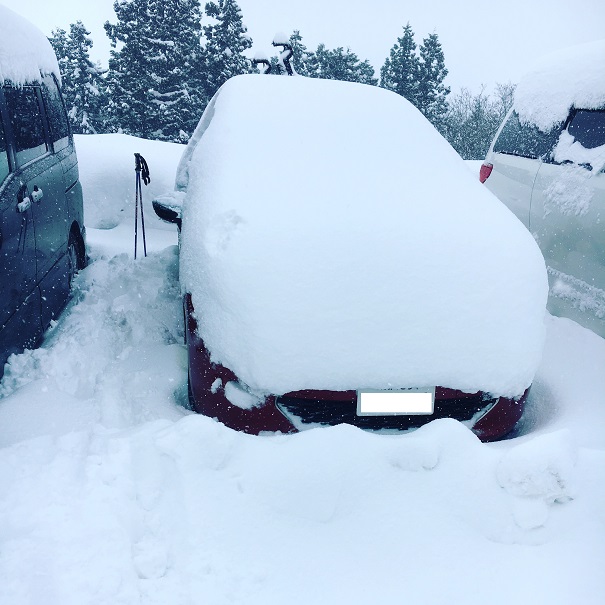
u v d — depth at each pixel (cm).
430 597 170
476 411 237
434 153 317
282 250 231
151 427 227
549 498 198
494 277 237
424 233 246
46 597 158
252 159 286
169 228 694
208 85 3403
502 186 486
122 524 184
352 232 241
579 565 178
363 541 188
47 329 350
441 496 203
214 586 170
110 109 3394
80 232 483
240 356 221
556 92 446
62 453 218
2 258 275
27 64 381
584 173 381
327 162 289
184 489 199
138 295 402
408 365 223
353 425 227
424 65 3828
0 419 251
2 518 183
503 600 168
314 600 168
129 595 163
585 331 362
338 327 220
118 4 3244
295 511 197
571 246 382
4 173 294
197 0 3438
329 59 4006
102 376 293
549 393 299
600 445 237
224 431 214
